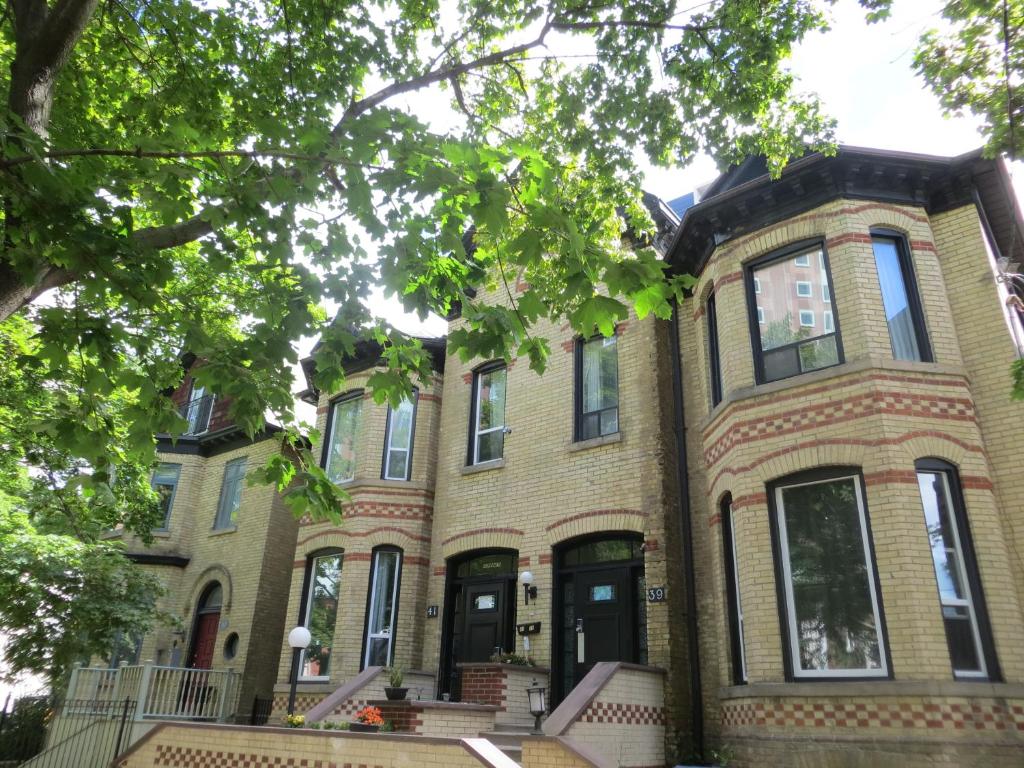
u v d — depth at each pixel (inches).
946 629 346.3
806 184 438.6
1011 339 397.4
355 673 571.8
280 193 251.3
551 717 358.3
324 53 388.2
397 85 359.6
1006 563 357.1
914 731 323.9
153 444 270.5
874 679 346.6
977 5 324.2
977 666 342.6
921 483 373.1
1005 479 376.5
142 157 241.6
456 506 592.7
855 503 378.9
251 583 732.7
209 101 369.1
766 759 355.6
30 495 635.5
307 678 605.3
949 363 394.6
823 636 368.8
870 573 362.3
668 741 418.3
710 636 442.9
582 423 545.6
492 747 315.6
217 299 465.1
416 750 323.9
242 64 385.7
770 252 452.1
